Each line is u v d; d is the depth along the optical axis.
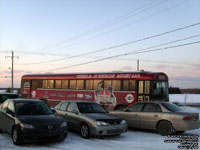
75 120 10.27
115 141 9.14
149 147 8.23
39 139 7.85
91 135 9.70
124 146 8.30
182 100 52.72
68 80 19.52
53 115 9.09
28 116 8.53
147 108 11.27
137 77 15.55
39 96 21.66
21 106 9.14
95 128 9.19
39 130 7.84
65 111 11.17
